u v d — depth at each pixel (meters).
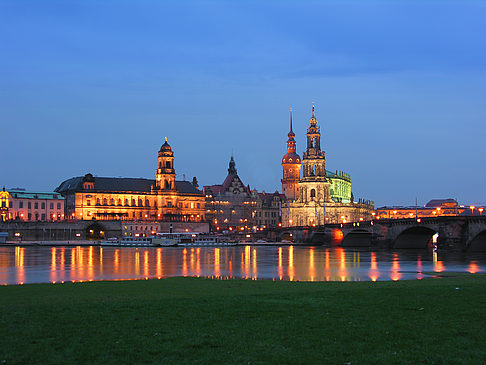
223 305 46.66
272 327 38.19
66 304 47.56
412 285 63.84
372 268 116.00
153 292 57.72
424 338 35.34
